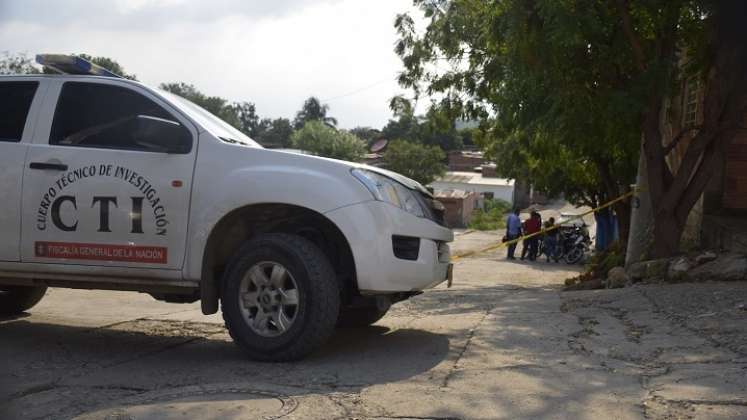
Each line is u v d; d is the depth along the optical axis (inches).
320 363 193.8
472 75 644.7
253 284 198.2
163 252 205.6
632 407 146.4
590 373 173.0
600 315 255.1
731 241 338.6
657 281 337.7
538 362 186.4
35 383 177.9
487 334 227.8
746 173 386.3
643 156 407.2
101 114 219.3
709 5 322.0
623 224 686.5
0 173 216.5
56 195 212.1
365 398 158.1
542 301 313.9
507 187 2657.5
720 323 220.7
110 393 169.5
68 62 227.1
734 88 325.1
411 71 689.0
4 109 225.9
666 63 332.5
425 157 2404.0
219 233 205.2
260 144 238.8
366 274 193.2
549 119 348.8
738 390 153.3
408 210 207.2
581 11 318.0
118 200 208.2
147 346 227.9
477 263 914.1
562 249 957.8
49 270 213.3
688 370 171.3
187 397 161.6
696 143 338.3
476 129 782.5
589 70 343.9
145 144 211.5
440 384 168.6
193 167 205.6
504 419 141.6
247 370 187.3
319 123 2687.0
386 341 225.5
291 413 148.3
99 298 344.2
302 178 197.5
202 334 251.0
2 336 240.1
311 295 189.6
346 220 193.2
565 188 943.0
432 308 326.0
